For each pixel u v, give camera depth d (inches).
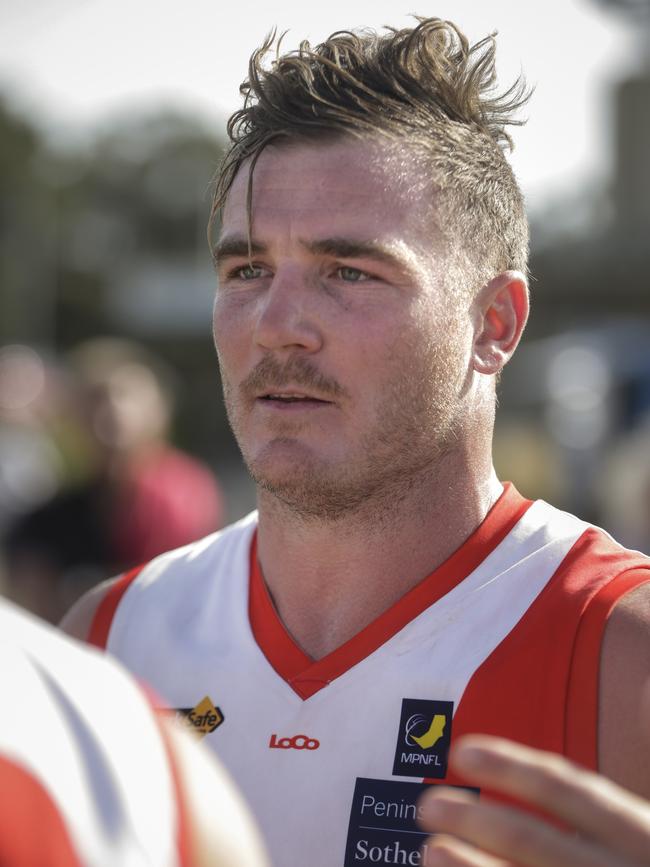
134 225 5659.5
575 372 1600.6
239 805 88.1
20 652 84.4
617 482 456.4
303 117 157.3
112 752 81.2
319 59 159.3
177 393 3127.5
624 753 142.4
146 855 77.7
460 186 160.6
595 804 87.1
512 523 167.3
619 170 3321.9
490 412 169.3
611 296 3383.4
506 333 169.8
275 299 153.5
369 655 160.1
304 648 167.5
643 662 144.5
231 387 161.8
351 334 151.1
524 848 87.7
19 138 5029.5
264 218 156.3
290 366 152.8
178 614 182.2
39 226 4987.7
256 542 184.1
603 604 150.4
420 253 154.5
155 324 4500.5
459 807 90.7
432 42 163.8
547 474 1437.0
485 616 158.4
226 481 2231.8
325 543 162.2
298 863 150.5
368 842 148.6
